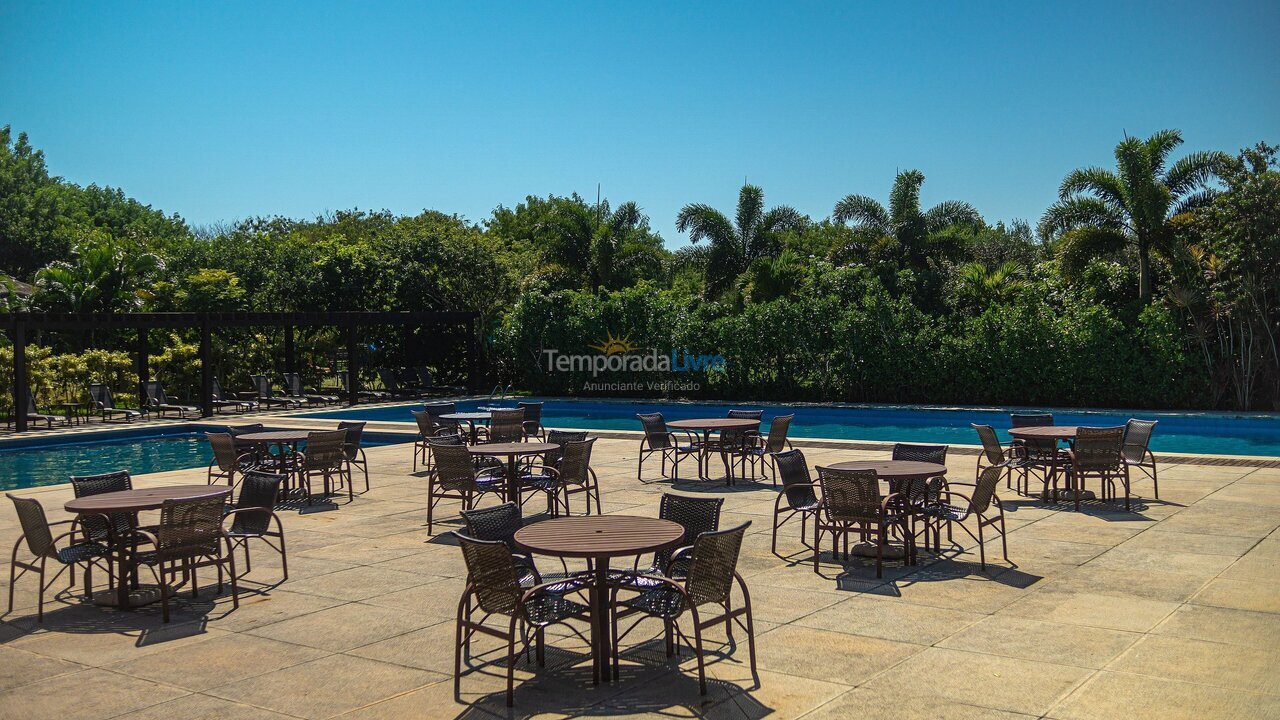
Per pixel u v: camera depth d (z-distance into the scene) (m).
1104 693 4.30
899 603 5.89
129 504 6.07
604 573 4.63
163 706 4.37
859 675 4.61
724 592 4.66
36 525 5.88
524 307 28.03
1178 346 19.92
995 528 7.83
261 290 31.33
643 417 11.92
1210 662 4.69
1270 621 5.35
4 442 17.91
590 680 4.63
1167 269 21.89
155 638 5.44
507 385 29.62
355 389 25.70
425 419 13.22
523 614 4.52
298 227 50.09
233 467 10.58
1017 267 28.31
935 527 7.36
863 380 23.38
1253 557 6.91
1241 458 11.73
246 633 5.51
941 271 29.06
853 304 23.77
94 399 21.72
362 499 10.45
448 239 31.47
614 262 33.56
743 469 11.43
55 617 5.93
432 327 30.58
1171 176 22.33
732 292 31.42
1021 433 9.71
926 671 4.65
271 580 6.78
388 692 4.52
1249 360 19.52
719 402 24.86
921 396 22.91
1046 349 21.14
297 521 9.12
